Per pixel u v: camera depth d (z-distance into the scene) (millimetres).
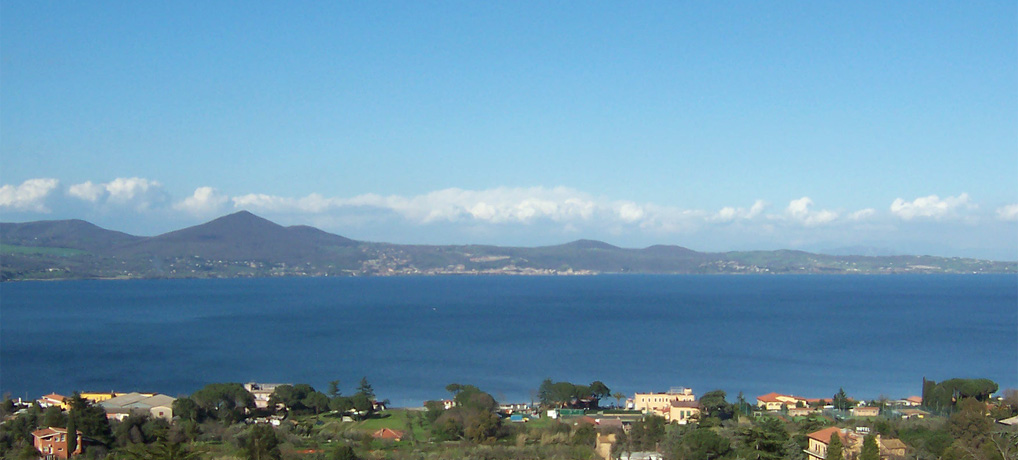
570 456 95000
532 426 114938
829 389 163375
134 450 77875
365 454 94938
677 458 90875
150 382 171625
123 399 125312
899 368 192875
